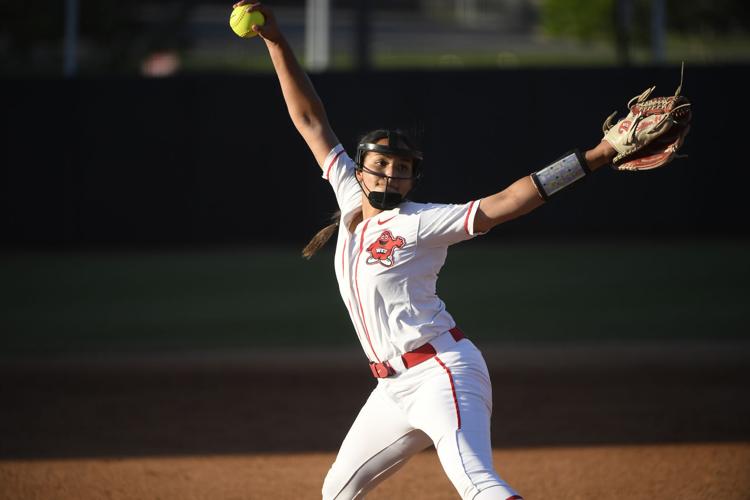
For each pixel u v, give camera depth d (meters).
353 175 13.35
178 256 58.41
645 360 30.08
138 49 112.62
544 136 58.72
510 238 60.94
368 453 12.66
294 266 53.53
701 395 26.00
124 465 20.42
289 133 60.38
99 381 28.64
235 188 61.12
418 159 12.09
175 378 28.95
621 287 44.03
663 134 10.64
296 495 18.20
